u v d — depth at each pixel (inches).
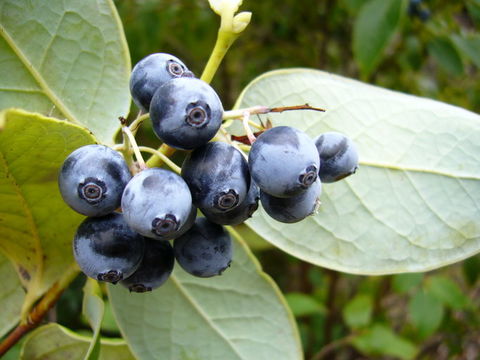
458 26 9.5
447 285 8.5
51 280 3.7
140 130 9.0
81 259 2.8
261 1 10.6
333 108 4.4
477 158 4.3
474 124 4.3
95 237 2.8
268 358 4.6
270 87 4.3
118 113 3.8
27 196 3.3
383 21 6.9
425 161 4.4
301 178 2.7
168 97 2.6
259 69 11.6
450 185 4.3
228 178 2.7
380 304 10.3
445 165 4.3
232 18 3.1
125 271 2.9
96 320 3.3
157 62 3.1
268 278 4.6
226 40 3.2
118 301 4.4
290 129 2.8
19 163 3.0
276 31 11.0
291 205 2.9
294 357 4.6
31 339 4.3
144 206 2.5
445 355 13.1
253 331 4.6
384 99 4.5
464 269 9.2
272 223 4.4
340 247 4.4
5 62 3.6
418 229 4.3
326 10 10.2
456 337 11.0
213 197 2.7
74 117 3.8
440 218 4.3
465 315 10.6
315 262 4.3
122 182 2.7
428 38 9.5
